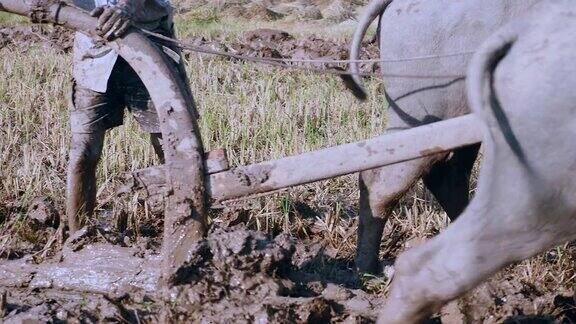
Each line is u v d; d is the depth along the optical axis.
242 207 4.77
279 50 9.73
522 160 2.96
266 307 3.54
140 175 3.71
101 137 4.37
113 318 3.60
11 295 3.84
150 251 4.00
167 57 3.85
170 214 3.65
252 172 3.59
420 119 3.91
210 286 3.65
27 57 8.61
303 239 4.71
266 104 6.55
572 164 2.93
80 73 4.25
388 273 4.08
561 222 3.02
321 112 6.47
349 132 6.01
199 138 3.64
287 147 5.70
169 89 3.63
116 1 4.10
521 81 2.95
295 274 3.88
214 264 3.69
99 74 4.20
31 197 5.02
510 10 3.75
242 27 12.66
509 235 3.03
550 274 4.08
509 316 3.58
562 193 2.97
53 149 5.83
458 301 3.64
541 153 2.95
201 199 3.62
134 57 3.65
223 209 4.83
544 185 2.96
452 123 3.36
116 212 4.71
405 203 4.96
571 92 2.88
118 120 4.42
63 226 4.42
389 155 3.42
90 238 4.12
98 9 3.69
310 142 5.80
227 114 6.38
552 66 2.91
